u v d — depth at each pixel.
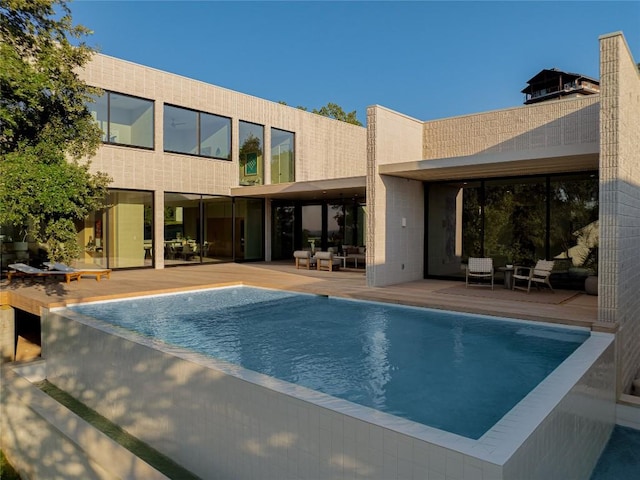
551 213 11.55
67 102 9.90
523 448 3.36
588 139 11.30
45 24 9.44
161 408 5.89
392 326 8.11
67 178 9.45
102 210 14.64
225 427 4.95
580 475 4.84
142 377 6.21
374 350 6.70
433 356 6.40
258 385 4.56
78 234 14.17
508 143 12.55
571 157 8.93
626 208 7.58
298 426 4.20
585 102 11.38
